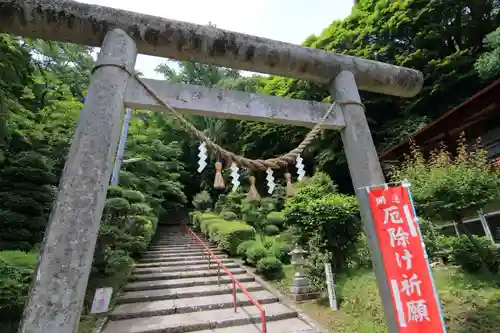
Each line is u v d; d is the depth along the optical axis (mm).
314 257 6309
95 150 2203
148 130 15445
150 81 2719
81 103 10312
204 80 23688
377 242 2713
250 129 18578
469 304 4434
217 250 11008
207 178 22266
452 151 9430
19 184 7086
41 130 8633
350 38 15117
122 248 7734
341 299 5586
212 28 2936
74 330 1805
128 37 2705
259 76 22219
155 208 13422
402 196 2807
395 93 3734
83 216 2012
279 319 5293
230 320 5066
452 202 5332
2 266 3904
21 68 5445
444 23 12930
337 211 6527
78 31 2658
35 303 1769
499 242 6551
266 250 8445
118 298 5895
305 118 3078
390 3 14336
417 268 2604
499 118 8352
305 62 3191
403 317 2480
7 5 2480
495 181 5312
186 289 6699
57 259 1880
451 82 11422
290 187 2795
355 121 3113
